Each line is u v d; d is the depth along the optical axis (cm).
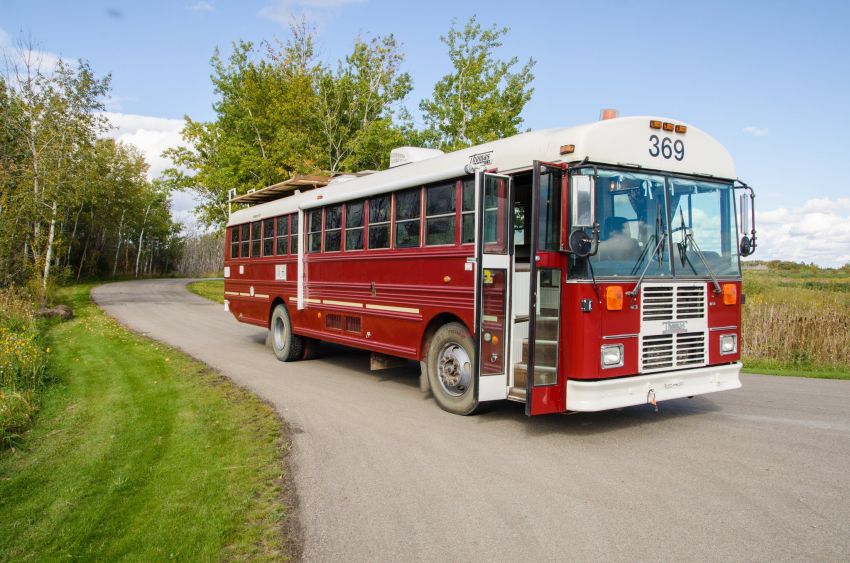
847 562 368
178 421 739
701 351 678
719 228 703
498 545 403
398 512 461
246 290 1384
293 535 428
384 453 602
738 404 800
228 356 1244
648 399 630
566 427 688
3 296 1730
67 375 1045
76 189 2258
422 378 812
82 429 737
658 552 385
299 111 2453
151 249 7562
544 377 613
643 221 643
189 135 3116
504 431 674
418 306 806
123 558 403
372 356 934
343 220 993
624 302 620
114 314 2114
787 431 659
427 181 773
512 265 691
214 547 412
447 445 624
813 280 2806
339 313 1001
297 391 901
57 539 445
